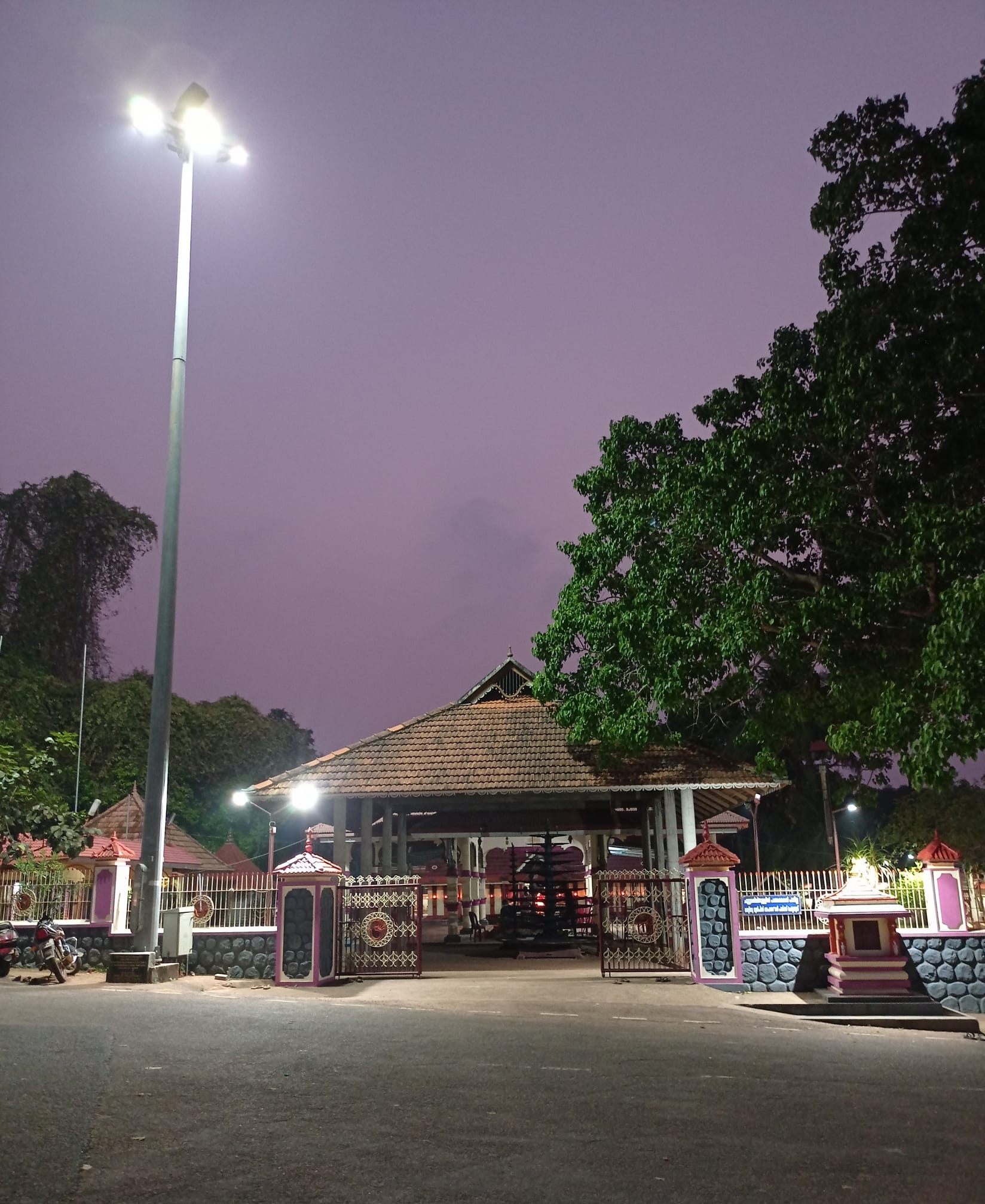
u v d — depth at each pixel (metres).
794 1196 4.58
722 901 14.99
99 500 47.19
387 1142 5.26
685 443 18.95
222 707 51.06
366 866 20.66
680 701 17.53
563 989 13.92
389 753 20.81
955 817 29.47
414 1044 8.38
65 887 16.98
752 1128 5.86
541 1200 4.43
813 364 15.95
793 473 15.82
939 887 15.18
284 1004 11.05
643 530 18.23
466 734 21.33
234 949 15.85
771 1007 13.65
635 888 16.14
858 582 15.73
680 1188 4.64
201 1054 7.48
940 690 13.68
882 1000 13.85
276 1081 6.61
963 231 14.39
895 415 14.43
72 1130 5.20
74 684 43.31
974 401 14.44
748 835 46.06
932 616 14.96
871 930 14.57
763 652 16.73
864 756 16.62
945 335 14.22
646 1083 7.09
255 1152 5.00
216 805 48.12
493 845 32.47
